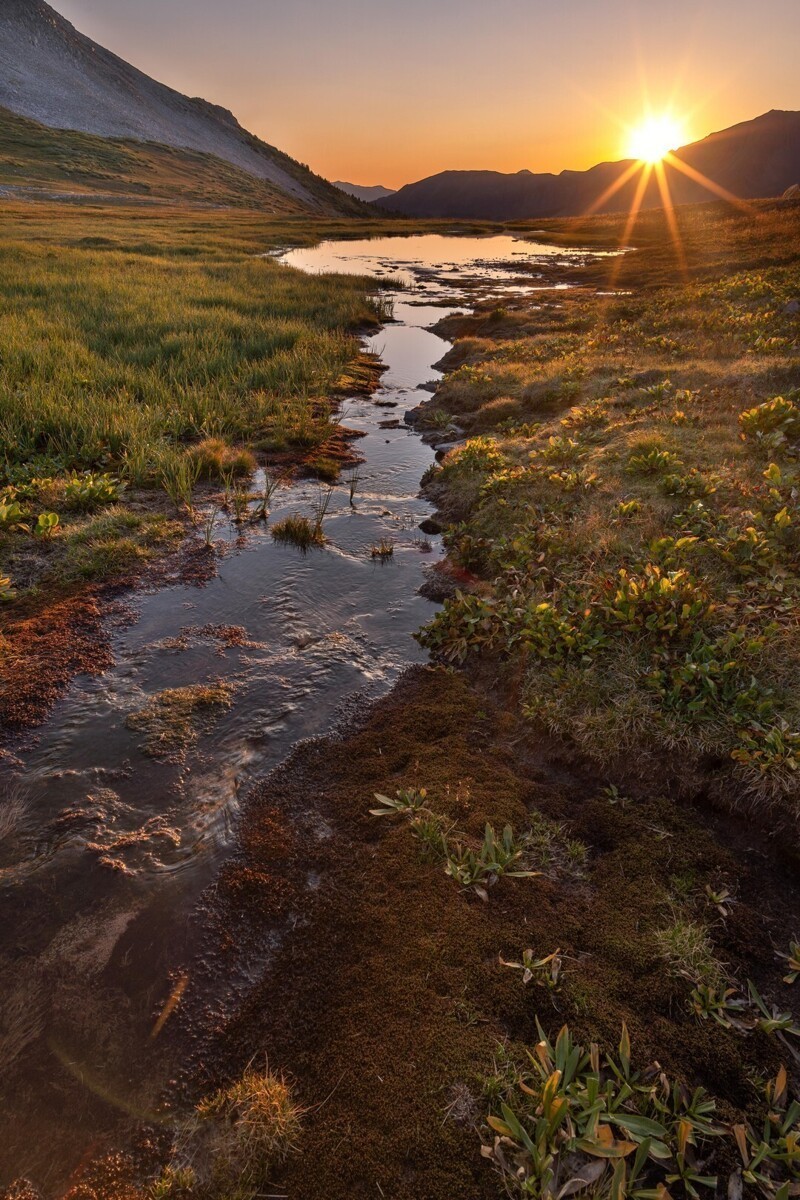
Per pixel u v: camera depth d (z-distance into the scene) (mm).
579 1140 2352
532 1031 2816
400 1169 2426
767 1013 2867
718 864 3551
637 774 4141
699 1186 2350
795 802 3646
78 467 9172
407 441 11367
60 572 6766
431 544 7680
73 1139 2609
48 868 3725
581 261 34625
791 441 7957
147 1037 2943
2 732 4699
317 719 4887
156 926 3418
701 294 18266
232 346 15039
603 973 3021
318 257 37469
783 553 5602
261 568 7027
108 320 16109
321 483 9438
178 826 4000
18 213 43969
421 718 4832
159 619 6102
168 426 10578
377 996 3010
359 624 6086
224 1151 2547
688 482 7012
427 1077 2670
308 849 3812
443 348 18766
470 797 4055
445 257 38469
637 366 12734
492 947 3158
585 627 5102
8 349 12555
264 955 3268
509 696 4973
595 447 8992
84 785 4281
